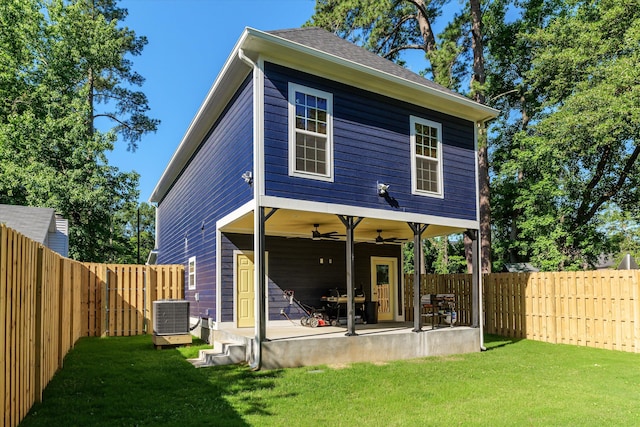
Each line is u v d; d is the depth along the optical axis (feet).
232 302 33.81
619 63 50.31
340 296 36.73
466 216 36.17
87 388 20.12
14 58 67.92
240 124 29.78
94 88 92.63
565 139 53.83
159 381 21.61
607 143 52.80
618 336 33.45
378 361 28.43
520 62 73.87
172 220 57.11
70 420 15.70
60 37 73.77
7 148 62.18
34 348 17.47
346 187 29.19
